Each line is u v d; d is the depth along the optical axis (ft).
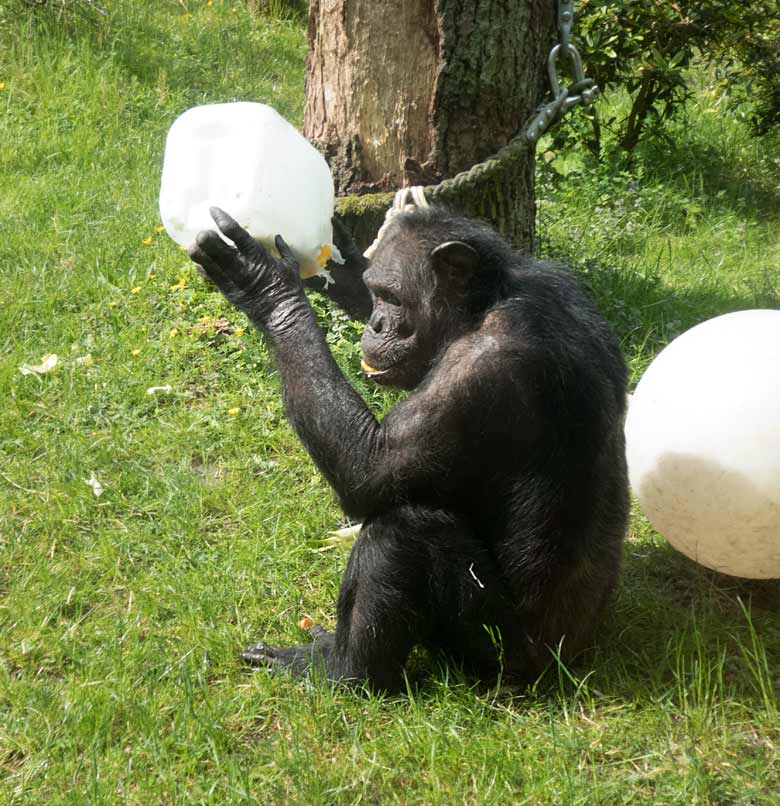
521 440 12.50
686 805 11.34
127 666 13.33
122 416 19.22
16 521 16.47
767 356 14.29
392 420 12.57
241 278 13.16
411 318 13.47
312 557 16.08
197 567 15.58
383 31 18.62
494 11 18.40
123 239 25.62
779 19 35.78
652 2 32.24
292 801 11.37
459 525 12.81
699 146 38.55
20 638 14.05
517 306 12.75
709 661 13.66
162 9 44.88
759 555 14.30
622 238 30.50
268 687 13.17
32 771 11.75
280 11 49.49
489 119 19.08
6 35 37.04
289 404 13.01
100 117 33.65
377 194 19.11
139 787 11.54
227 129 13.48
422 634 13.23
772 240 32.89
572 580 13.05
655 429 14.71
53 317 22.18
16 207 27.30
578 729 12.60
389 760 11.98
